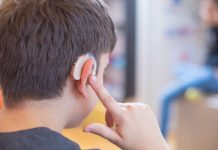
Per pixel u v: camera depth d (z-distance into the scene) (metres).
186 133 2.42
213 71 2.49
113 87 3.32
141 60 3.22
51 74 0.58
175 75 2.99
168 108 2.53
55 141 0.54
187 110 2.39
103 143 0.74
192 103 2.36
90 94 0.63
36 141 0.54
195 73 2.52
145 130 0.72
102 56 0.63
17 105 0.59
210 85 2.40
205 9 2.66
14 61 0.58
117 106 0.70
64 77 0.59
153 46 3.16
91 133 0.74
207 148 2.31
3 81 0.60
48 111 0.60
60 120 0.61
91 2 0.61
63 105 0.61
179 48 3.22
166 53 3.19
